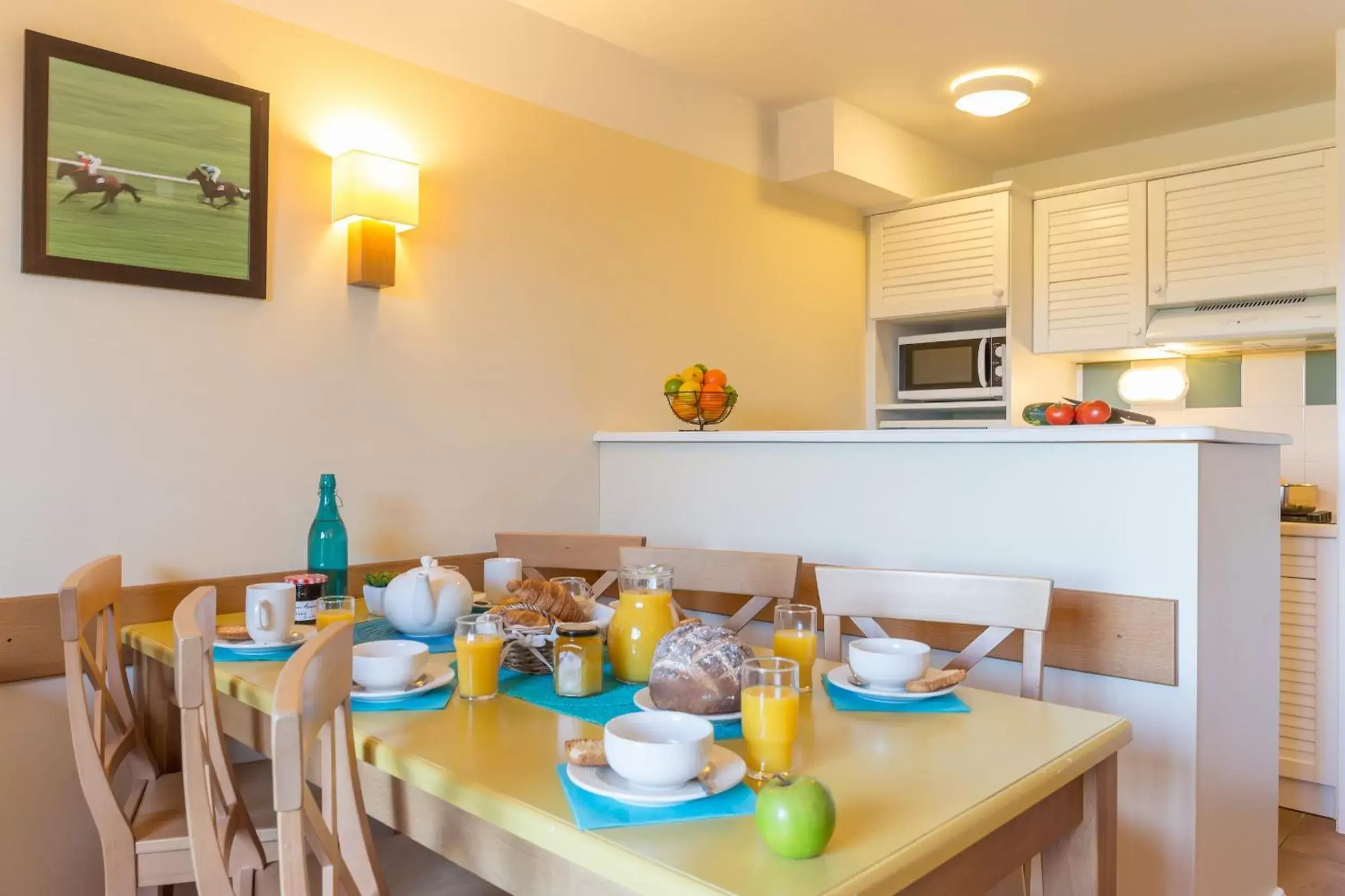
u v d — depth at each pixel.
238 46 2.02
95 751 1.33
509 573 1.85
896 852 0.80
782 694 0.99
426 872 1.36
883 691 1.30
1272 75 3.03
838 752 1.07
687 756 0.89
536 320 2.59
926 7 2.57
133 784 1.85
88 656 1.44
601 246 2.77
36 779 1.78
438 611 1.66
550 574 2.53
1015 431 1.92
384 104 2.27
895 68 2.98
